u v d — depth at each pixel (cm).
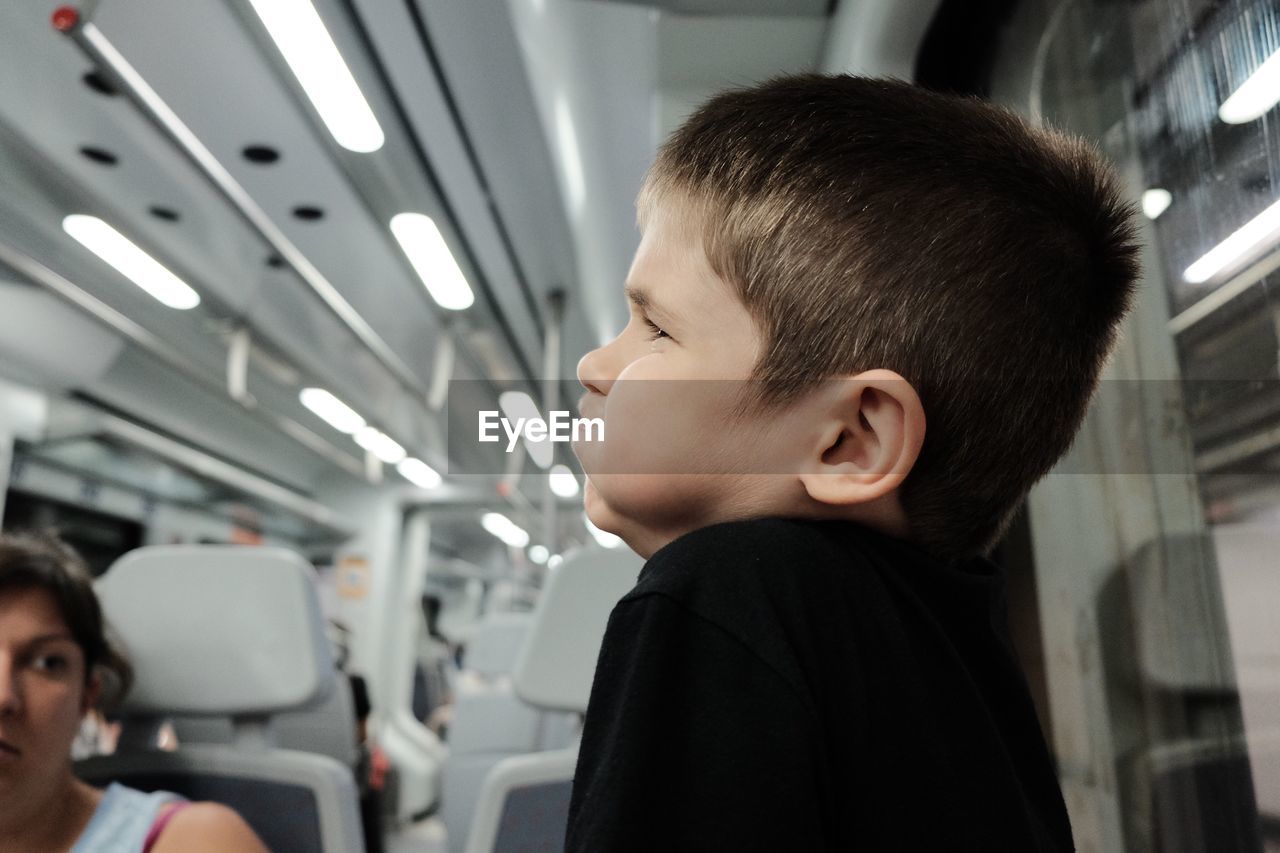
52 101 258
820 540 39
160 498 555
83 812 135
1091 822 120
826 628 37
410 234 333
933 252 41
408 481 827
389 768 643
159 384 529
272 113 256
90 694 147
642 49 178
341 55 223
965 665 44
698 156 45
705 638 35
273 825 176
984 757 40
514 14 190
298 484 802
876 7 147
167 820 135
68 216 327
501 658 540
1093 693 120
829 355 40
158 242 349
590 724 37
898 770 37
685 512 42
